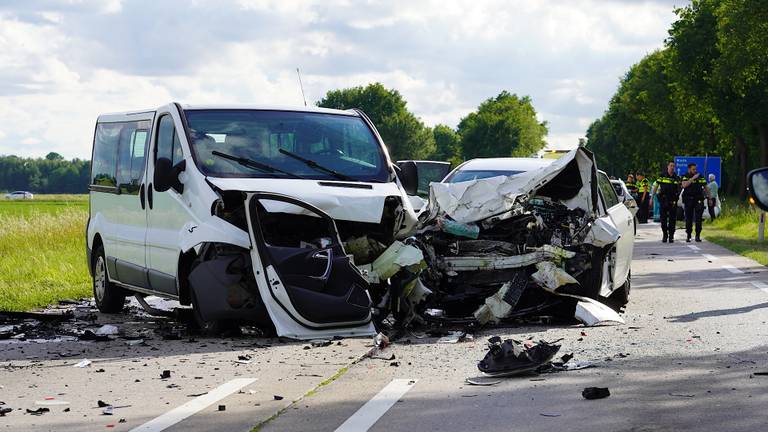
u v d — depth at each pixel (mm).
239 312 9625
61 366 8320
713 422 5945
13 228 23547
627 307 12273
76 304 13656
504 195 10820
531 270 10781
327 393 7000
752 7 54750
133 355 8867
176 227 10500
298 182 10234
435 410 6402
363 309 9703
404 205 10484
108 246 12375
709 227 37250
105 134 13055
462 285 10953
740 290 14203
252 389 7172
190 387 7285
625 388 7047
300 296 9492
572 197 11141
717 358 8289
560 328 10383
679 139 83500
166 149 11008
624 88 115750
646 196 42656
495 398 6770
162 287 10953
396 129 130125
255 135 10742
